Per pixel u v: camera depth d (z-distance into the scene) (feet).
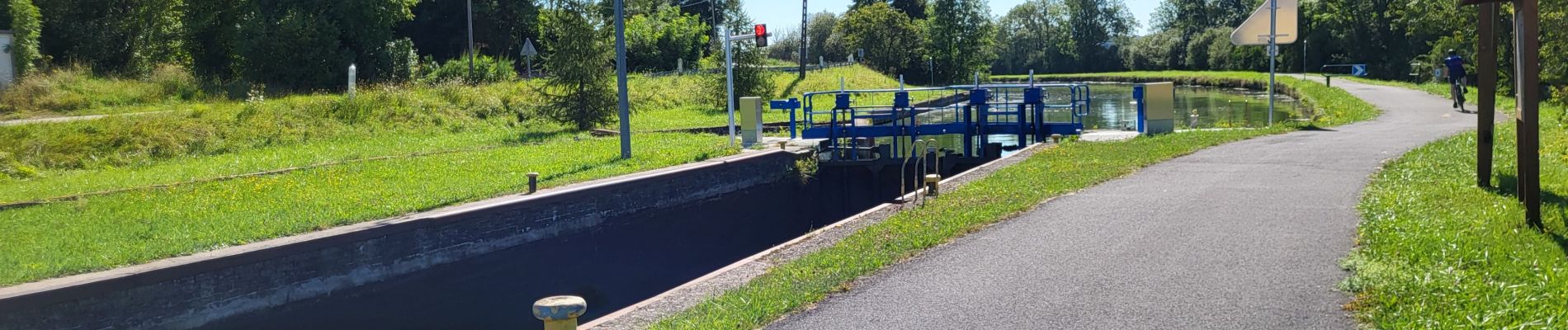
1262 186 34.73
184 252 28.84
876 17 263.08
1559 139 42.42
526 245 37.68
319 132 69.62
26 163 52.80
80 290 24.89
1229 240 25.46
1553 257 20.61
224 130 64.95
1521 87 25.09
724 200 50.19
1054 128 65.05
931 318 19.94
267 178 46.24
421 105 80.48
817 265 25.53
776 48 318.65
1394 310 17.95
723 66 156.46
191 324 27.35
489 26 213.25
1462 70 73.82
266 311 29.14
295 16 130.41
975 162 64.08
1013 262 24.47
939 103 136.05
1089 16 353.92
